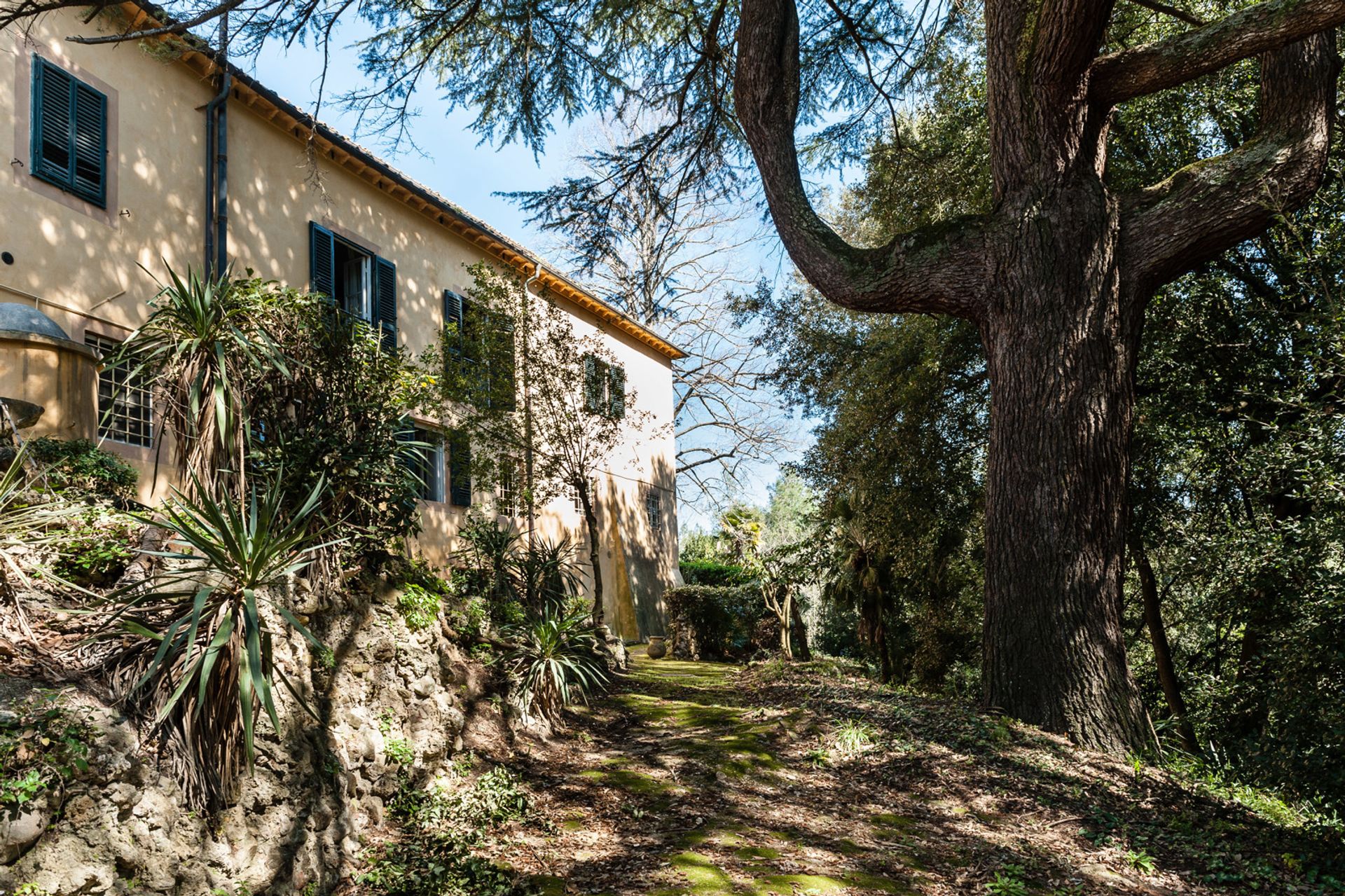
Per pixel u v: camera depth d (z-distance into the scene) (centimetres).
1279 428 858
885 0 1128
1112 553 830
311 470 578
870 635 1805
